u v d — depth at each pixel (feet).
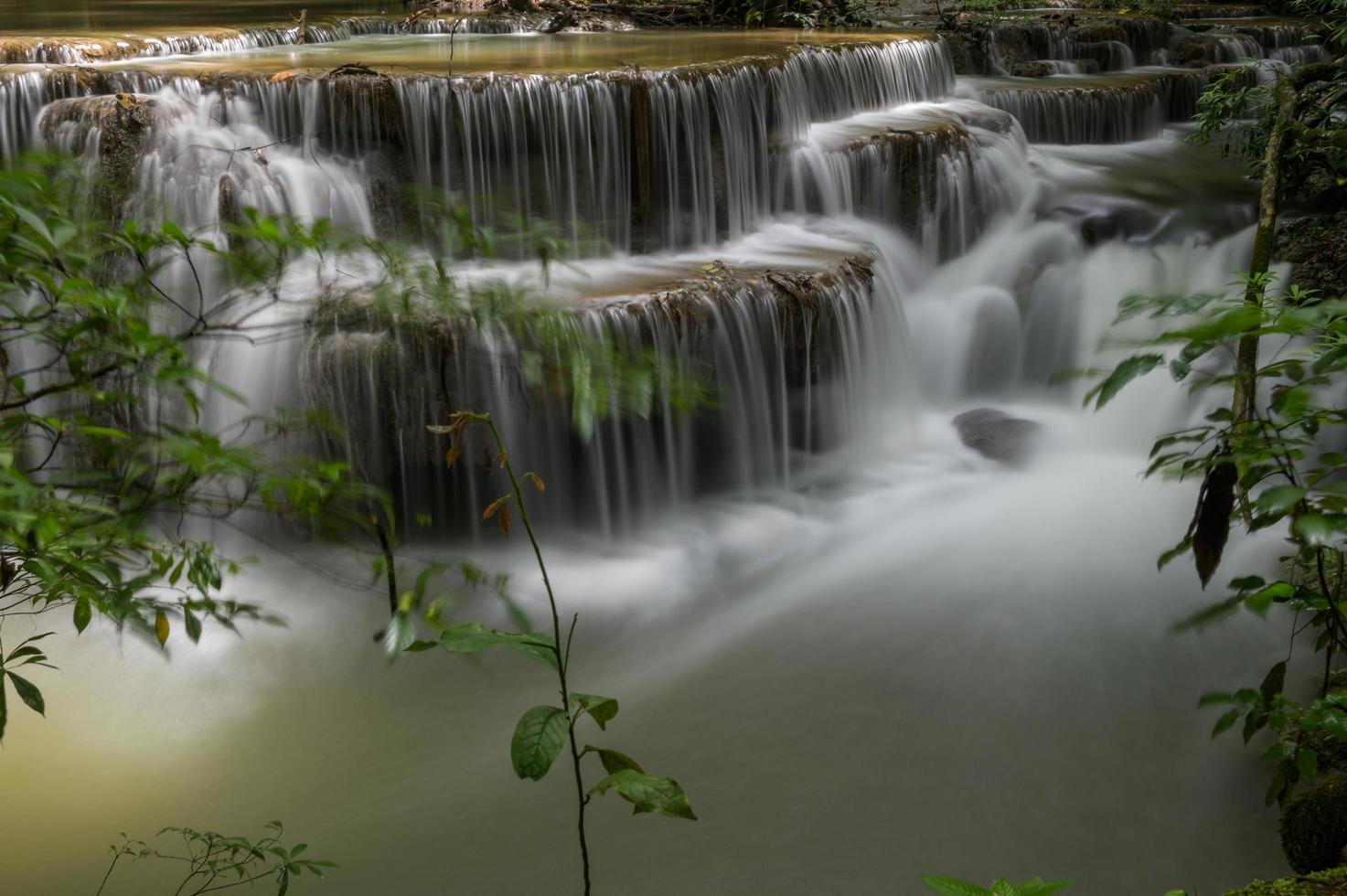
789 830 15.11
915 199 31.01
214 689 17.84
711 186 27.68
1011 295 30.42
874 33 40.57
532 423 21.03
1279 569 19.54
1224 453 6.46
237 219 22.22
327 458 20.13
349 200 24.11
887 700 17.84
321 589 19.36
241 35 35.29
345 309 18.52
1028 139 39.73
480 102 24.67
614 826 15.19
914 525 23.43
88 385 5.98
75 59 29.78
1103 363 28.86
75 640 18.78
